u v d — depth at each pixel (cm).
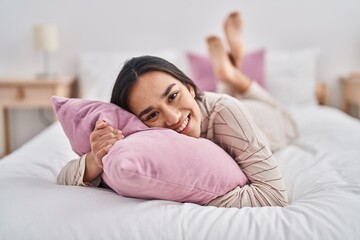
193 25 277
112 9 276
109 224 71
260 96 173
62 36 278
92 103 92
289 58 258
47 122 285
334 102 286
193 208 77
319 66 281
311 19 275
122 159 70
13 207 76
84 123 88
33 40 273
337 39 277
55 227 71
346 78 267
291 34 277
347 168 110
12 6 274
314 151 138
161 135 80
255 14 275
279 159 133
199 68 234
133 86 86
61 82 246
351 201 81
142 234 69
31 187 85
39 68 282
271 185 88
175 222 71
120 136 82
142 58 88
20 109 284
